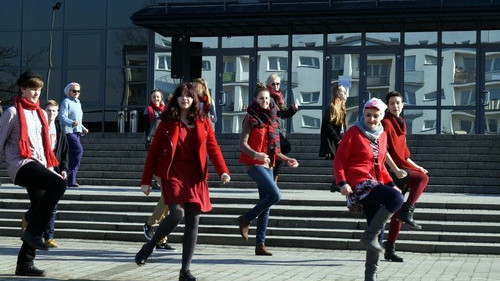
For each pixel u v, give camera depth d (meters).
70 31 28.31
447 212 13.93
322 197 15.30
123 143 21.30
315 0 25.38
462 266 10.97
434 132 25.88
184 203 8.59
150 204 14.92
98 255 11.43
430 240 13.13
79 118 18.19
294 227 13.80
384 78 26.19
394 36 26.11
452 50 25.78
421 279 9.50
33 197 9.36
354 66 26.38
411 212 10.42
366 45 26.30
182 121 8.67
